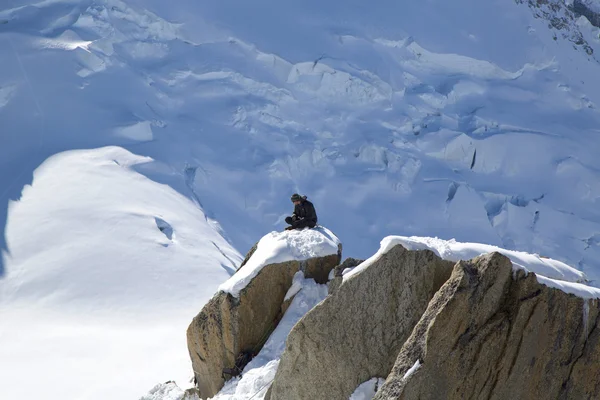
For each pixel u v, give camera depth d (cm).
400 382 1514
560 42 13225
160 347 5181
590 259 9788
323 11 11969
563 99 12306
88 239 7138
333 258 2439
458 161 10800
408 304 1786
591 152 11300
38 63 9988
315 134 10631
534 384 1574
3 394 4391
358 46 11544
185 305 6378
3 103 9375
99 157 8656
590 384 1630
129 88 10250
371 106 11150
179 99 10500
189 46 11238
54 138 8962
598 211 10575
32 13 10875
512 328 1540
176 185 8688
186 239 7438
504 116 11512
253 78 10906
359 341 1802
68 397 4312
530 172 10800
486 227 9806
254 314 2331
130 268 6775
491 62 12200
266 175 9744
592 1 14188
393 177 10138
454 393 1516
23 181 8100
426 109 11375
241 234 8825
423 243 1820
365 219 9650
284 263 2375
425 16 12506
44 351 5144
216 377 2322
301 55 11131
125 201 7812
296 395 1839
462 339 1527
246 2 11906
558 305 1596
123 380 4462
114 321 6053
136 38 11112
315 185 9981
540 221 10075
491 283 1559
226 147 9912
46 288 6506
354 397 1745
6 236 7169
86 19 10938
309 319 1842
